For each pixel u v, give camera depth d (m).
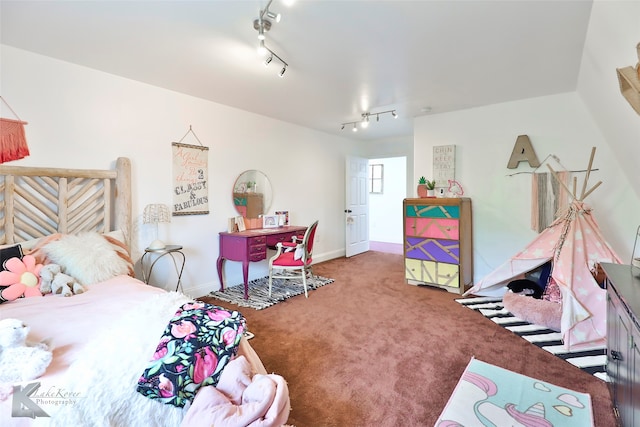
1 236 2.20
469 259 3.80
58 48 2.30
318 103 3.65
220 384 1.20
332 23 1.96
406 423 1.56
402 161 7.51
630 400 1.19
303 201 4.97
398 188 7.60
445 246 3.67
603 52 2.00
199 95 3.38
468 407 1.66
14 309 1.57
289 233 4.04
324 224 5.45
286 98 3.47
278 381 1.19
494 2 1.74
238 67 2.64
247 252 3.46
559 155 3.34
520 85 3.07
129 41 2.20
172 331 1.26
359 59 2.47
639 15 1.34
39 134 2.40
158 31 2.06
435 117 4.12
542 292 3.06
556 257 2.61
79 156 2.61
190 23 1.97
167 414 1.10
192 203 3.45
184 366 1.14
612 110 2.38
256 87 3.13
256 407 1.06
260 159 4.22
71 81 2.55
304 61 2.51
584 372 1.99
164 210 3.09
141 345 1.18
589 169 2.79
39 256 2.06
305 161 5.00
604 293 2.30
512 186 3.62
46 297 1.79
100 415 0.96
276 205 4.48
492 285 3.30
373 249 6.72
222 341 1.30
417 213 3.87
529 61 2.52
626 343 1.25
